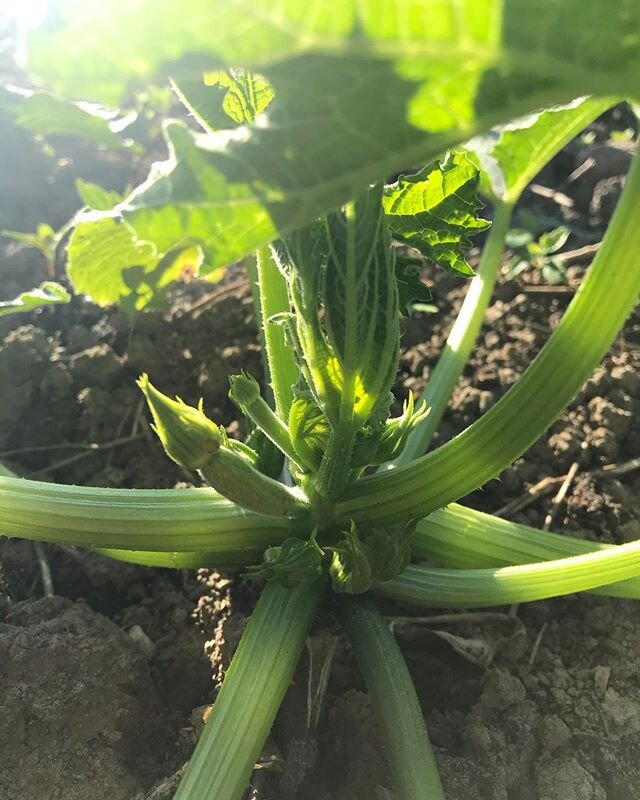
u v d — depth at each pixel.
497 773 0.33
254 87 0.29
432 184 0.33
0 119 0.68
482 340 0.56
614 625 0.38
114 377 0.54
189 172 0.20
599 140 0.72
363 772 0.32
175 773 0.33
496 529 0.35
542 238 0.60
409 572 0.34
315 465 0.30
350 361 0.25
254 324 0.56
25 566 0.43
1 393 0.51
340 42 0.17
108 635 0.37
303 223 0.20
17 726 0.33
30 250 0.63
